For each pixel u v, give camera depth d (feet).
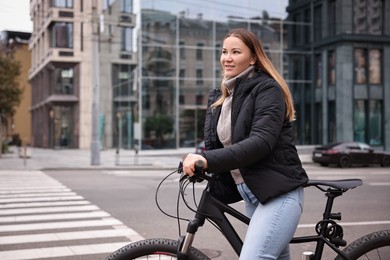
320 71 127.03
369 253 9.96
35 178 59.88
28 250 21.85
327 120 123.03
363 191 44.70
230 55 9.87
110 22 123.44
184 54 120.16
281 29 127.65
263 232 9.18
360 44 119.55
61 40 148.97
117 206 35.22
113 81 134.41
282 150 9.39
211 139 10.18
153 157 106.01
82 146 154.40
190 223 9.47
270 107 9.11
